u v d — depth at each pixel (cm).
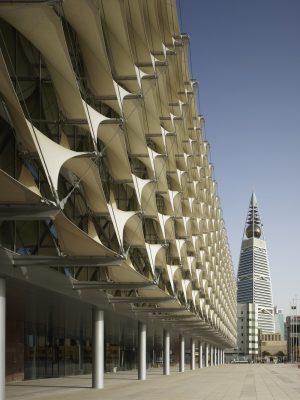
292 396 2617
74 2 1636
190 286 4625
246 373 5678
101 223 2580
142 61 2598
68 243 2041
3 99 1482
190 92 4003
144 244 2909
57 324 3866
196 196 4709
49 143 1617
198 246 5019
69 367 4456
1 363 1767
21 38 1811
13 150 1766
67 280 2431
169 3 2953
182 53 3378
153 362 7738
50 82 1958
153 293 3375
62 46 1475
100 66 2039
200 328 6284
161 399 2247
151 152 3006
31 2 1274
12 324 3403
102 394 2473
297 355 16850
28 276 2017
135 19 2347
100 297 2916
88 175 2009
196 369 7162
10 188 1427
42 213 1534
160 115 3244
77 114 1888
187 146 4134
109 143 2278
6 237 1895
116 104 2286
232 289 12012
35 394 2445
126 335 5450
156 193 3538
